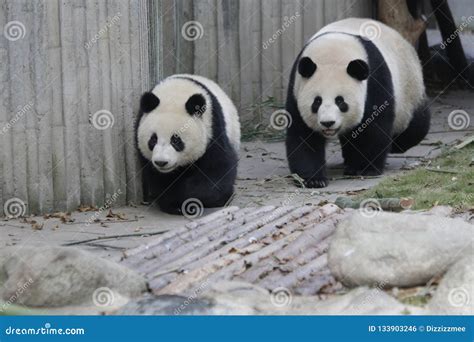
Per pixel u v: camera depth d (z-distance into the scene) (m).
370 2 16.73
